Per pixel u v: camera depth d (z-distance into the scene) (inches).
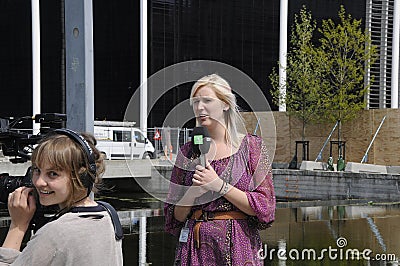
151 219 497.4
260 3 1557.6
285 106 1112.2
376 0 1347.2
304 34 1184.2
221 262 129.3
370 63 1127.6
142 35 1316.4
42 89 1501.0
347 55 1184.2
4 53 1578.5
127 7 1430.9
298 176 865.5
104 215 96.0
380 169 895.1
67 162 92.1
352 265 323.0
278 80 1217.4
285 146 1049.5
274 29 1579.7
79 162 93.4
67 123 151.2
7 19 1571.1
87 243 89.7
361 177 789.2
